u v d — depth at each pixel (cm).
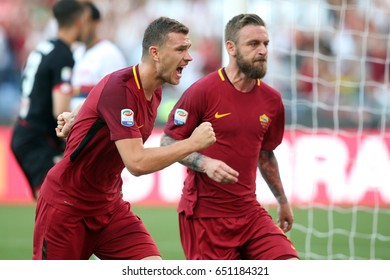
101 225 1747
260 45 1808
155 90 1677
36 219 1755
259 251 1847
